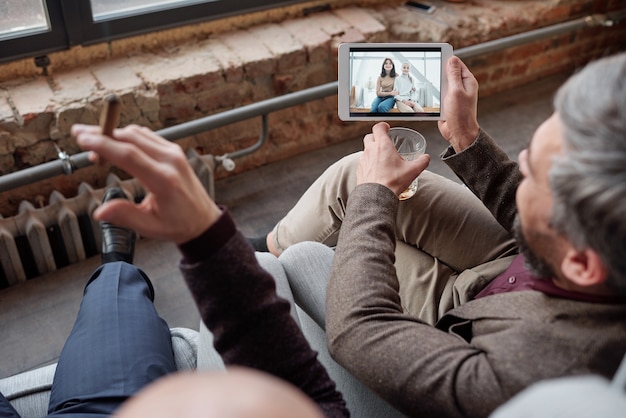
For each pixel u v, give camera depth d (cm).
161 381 40
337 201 127
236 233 69
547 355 71
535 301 78
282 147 229
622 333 69
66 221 175
